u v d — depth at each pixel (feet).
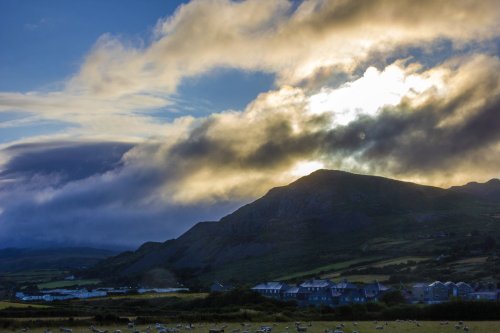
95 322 353.72
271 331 288.10
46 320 355.77
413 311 438.81
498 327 312.29
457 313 423.23
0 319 360.69
